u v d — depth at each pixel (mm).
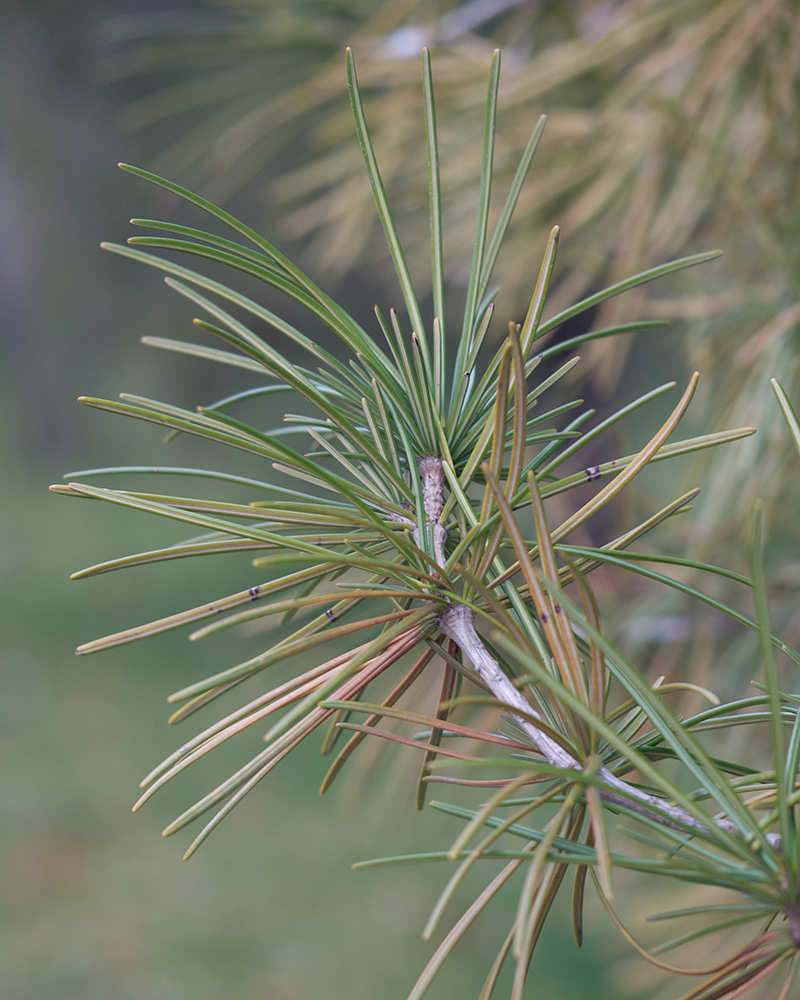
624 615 1602
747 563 1513
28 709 6629
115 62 7750
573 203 1860
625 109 1729
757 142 1649
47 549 9398
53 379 10945
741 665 1508
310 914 4746
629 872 1744
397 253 1071
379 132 1878
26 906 4781
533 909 1004
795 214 1510
